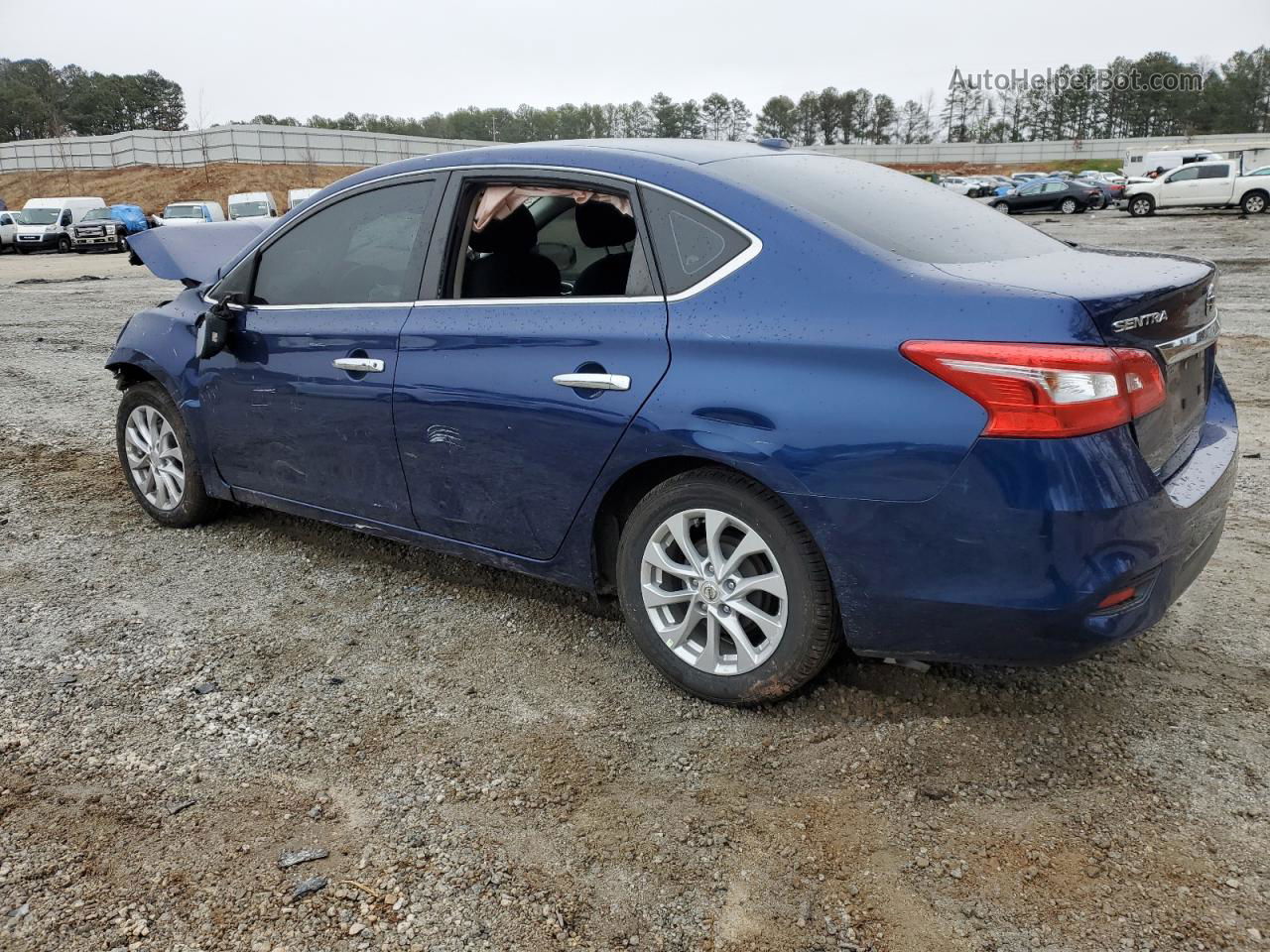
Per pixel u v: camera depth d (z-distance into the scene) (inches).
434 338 131.8
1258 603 141.1
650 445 111.4
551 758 108.0
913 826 94.7
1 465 230.5
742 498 107.8
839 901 85.5
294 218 155.3
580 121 5167.3
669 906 85.6
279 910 85.5
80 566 166.2
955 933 81.5
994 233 122.6
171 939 82.4
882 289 100.0
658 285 114.2
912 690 118.3
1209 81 4586.6
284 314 152.4
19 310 563.5
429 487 136.9
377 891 87.8
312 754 109.5
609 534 126.3
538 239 126.0
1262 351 335.3
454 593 153.0
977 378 92.2
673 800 100.0
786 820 96.3
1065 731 109.7
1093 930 81.4
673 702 119.2
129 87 4783.5
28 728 115.2
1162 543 96.5
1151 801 97.5
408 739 112.3
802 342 101.7
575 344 118.0
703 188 113.9
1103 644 95.5
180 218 1439.5
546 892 87.5
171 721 116.6
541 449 122.0
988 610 95.8
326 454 149.2
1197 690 117.7
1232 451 116.3
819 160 135.0
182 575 162.1
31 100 4215.1
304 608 148.6
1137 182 1310.3
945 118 5017.2
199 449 171.2
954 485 94.1
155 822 97.6
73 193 2635.3
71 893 87.7
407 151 2999.5
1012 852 90.8
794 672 109.4
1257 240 799.1
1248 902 83.8
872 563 100.0
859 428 97.8
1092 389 90.4
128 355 178.4
